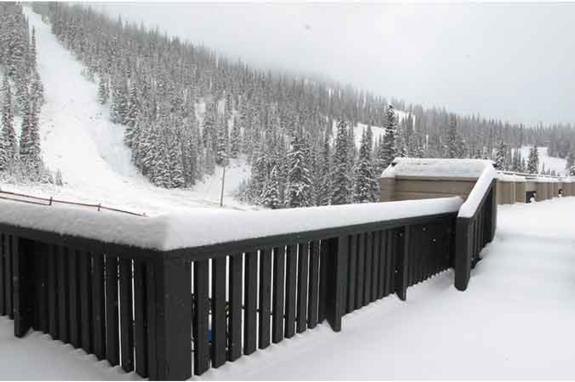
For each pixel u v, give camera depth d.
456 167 7.00
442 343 3.57
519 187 14.19
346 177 34.19
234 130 90.25
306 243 3.37
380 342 3.51
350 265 3.92
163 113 83.44
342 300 3.69
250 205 59.44
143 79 97.88
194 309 2.56
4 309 3.55
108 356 2.71
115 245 2.47
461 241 5.21
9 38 90.69
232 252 2.69
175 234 2.29
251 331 2.94
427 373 3.00
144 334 2.49
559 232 7.43
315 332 3.47
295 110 113.62
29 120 54.00
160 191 64.06
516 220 8.95
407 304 4.57
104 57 111.06
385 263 4.53
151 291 2.34
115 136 81.00
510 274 5.57
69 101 90.12
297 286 3.34
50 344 3.01
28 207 3.08
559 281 5.30
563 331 3.90
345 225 3.65
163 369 2.30
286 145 81.75
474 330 3.89
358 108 135.12
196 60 130.50
